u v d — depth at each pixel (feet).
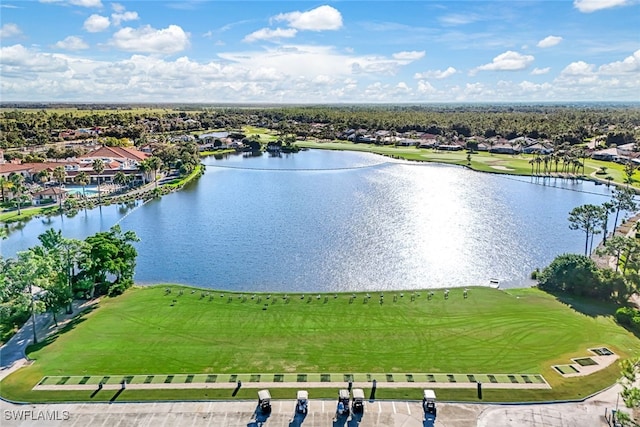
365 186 606.14
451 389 177.99
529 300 257.34
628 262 283.38
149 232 405.59
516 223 427.74
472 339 214.69
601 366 191.72
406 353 203.31
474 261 331.98
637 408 166.20
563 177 654.94
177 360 197.98
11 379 184.96
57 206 492.95
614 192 555.28
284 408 167.73
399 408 167.94
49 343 212.43
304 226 420.36
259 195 557.74
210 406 168.76
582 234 392.88
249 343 211.82
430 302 254.88
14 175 516.73
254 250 356.18
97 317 237.86
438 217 448.65
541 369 190.49
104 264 261.65
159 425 159.22
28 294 213.46
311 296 263.49
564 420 161.68
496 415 164.14
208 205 508.12
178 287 279.28
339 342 212.64
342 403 164.25
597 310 244.83
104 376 186.39
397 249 357.20
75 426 158.71
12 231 416.46
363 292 270.05
